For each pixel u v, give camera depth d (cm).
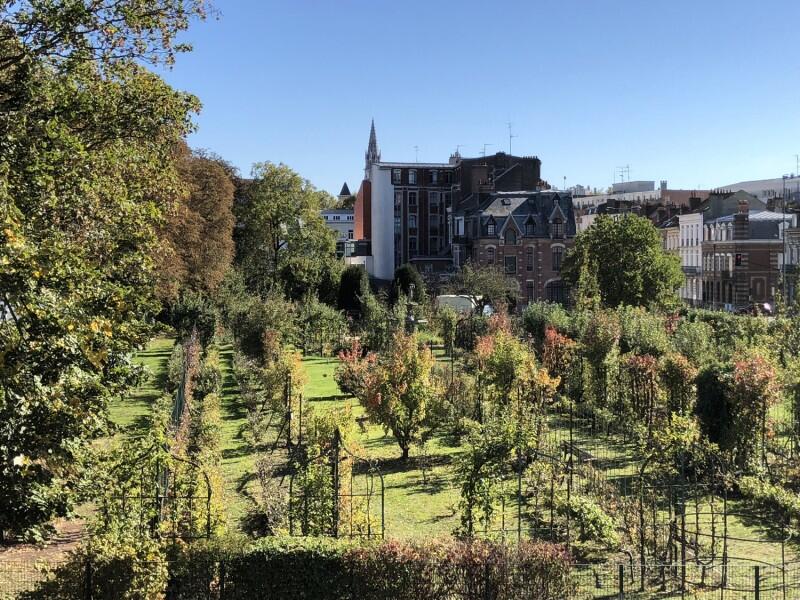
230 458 2961
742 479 2467
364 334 5778
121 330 1750
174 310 5738
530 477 2539
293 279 8944
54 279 1540
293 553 1634
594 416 3553
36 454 1441
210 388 4072
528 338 5444
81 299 1627
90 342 1533
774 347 4203
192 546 1658
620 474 2703
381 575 1617
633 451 2959
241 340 5172
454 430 3312
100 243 2198
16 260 1369
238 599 1623
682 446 2127
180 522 1806
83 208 2252
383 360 3862
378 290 9938
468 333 6041
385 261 11344
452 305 7906
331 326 6400
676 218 10962
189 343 4706
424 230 11412
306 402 3506
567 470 2434
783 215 8288
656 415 3177
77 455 1612
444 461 2966
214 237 6662
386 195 11331
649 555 1986
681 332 4444
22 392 1385
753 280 8700
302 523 1942
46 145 2141
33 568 1705
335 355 6144
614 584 1825
